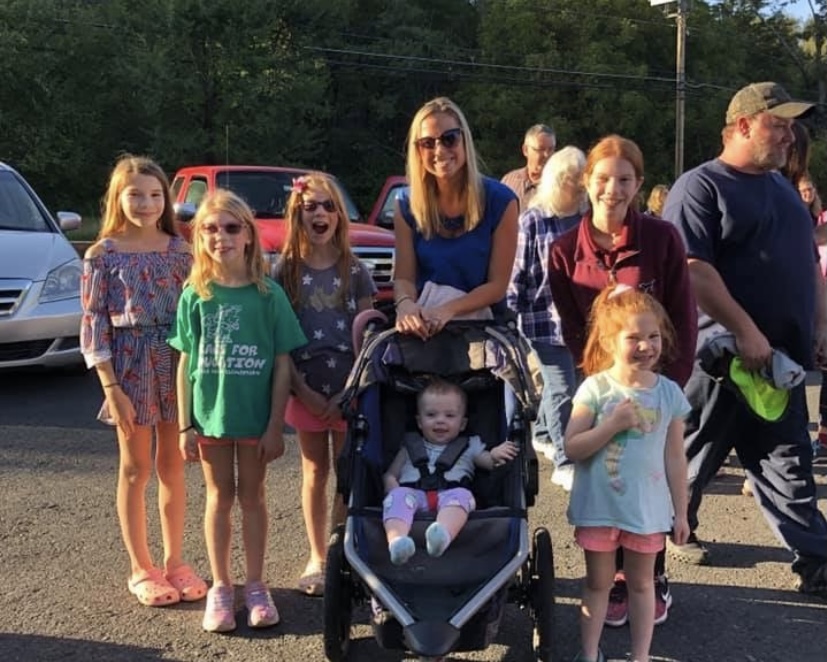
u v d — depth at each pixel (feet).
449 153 12.75
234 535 16.72
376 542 11.39
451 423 12.37
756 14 159.43
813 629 13.43
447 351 12.92
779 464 14.47
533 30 123.44
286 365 13.32
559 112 122.62
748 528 17.49
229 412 12.98
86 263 13.58
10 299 26.35
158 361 13.75
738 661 12.50
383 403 12.89
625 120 120.37
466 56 127.65
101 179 113.09
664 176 126.41
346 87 127.24
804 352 14.35
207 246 12.91
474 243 13.30
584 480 11.78
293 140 106.63
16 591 14.29
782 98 13.37
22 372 30.45
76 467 20.44
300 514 17.80
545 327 18.31
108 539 16.42
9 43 106.11
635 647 11.91
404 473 12.21
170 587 14.07
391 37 130.31
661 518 11.60
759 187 13.92
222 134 101.86
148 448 14.05
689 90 127.85
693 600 14.34
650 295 12.02
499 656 12.56
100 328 13.52
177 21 101.60
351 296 14.44
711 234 13.96
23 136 106.83
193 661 12.30
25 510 17.76
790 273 14.02
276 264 14.65
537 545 11.78
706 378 14.60
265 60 105.09
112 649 12.57
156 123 104.58
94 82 111.34
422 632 9.96
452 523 11.23
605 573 11.80
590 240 12.96
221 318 12.98
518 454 12.10
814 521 14.43
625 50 128.57
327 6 117.19
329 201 14.08
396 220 13.76
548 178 17.92
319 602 14.12
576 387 18.70
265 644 12.80
